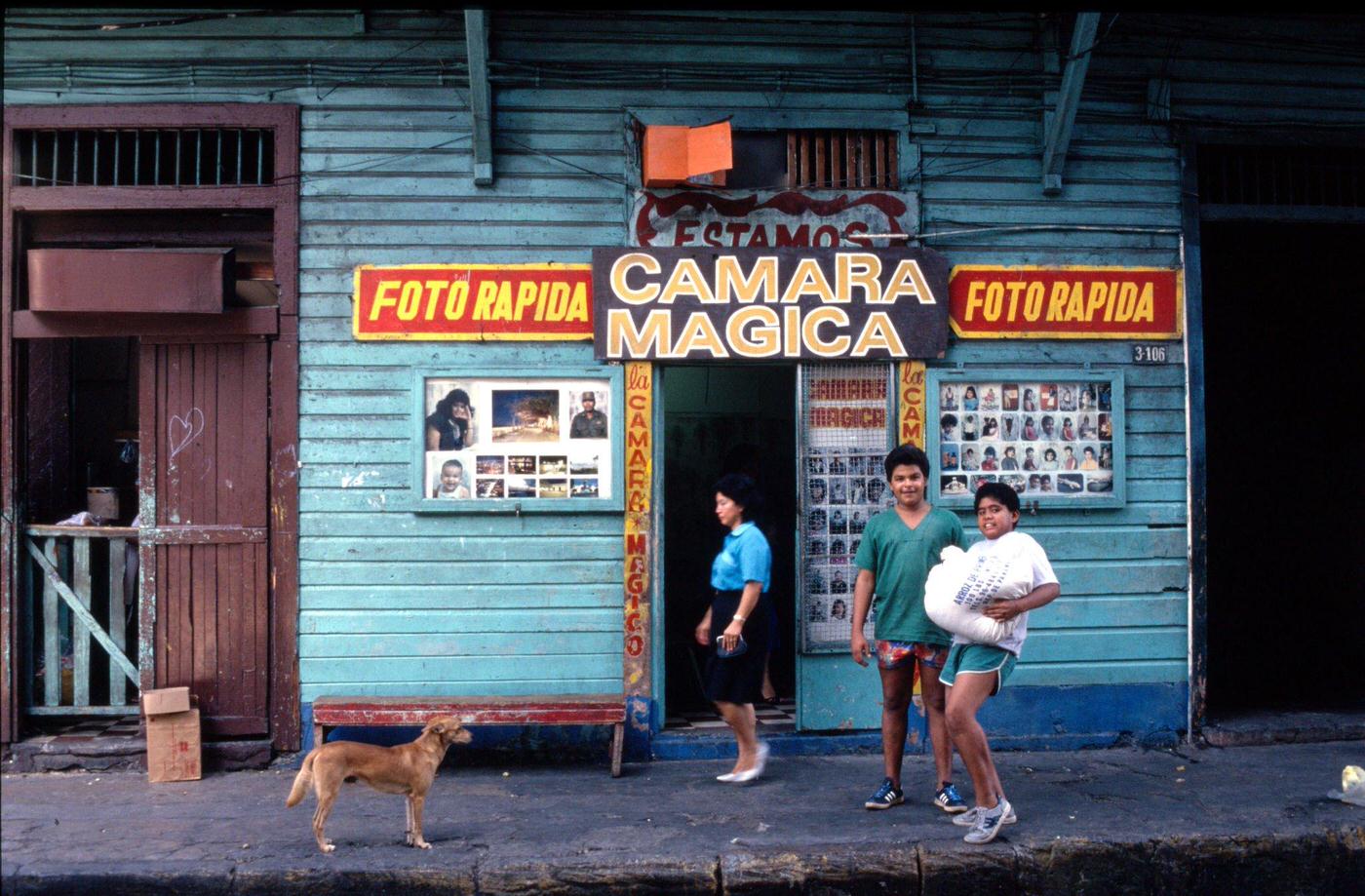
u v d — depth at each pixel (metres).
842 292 6.34
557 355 6.30
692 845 4.73
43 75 6.19
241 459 6.22
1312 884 4.88
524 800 5.45
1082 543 6.52
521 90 6.35
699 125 6.43
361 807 5.37
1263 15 6.78
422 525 6.21
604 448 6.27
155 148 6.39
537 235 6.32
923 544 5.17
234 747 6.07
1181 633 6.56
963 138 6.59
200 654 6.20
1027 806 5.28
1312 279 8.26
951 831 4.89
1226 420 8.80
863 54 6.54
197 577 6.22
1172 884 4.78
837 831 4.90
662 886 4.54
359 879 4.51
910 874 4.62
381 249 6.27
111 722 6.52
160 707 5.83
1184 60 6.73
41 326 6.15
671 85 6.43
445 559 6.21
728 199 6.37
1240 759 6.20
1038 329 6.52
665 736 6.29
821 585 6.40
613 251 6.25
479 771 6.02
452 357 6.27
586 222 6.35
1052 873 4.70
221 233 6.44
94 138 6.37
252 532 6.20
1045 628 6.46
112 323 6.16
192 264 6.00
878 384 6.45
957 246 6.54
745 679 5.65
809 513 6.40
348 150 6.27
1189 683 6.54
